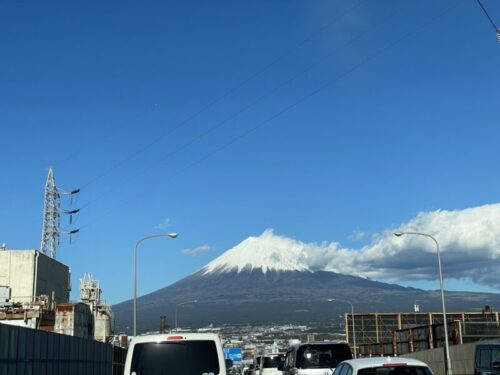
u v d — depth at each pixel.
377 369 11.95
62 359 27.06
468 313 80.81
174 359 12.80
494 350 18.30
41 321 47.94
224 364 12.88
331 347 19.08
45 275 59.69
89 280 69.12
